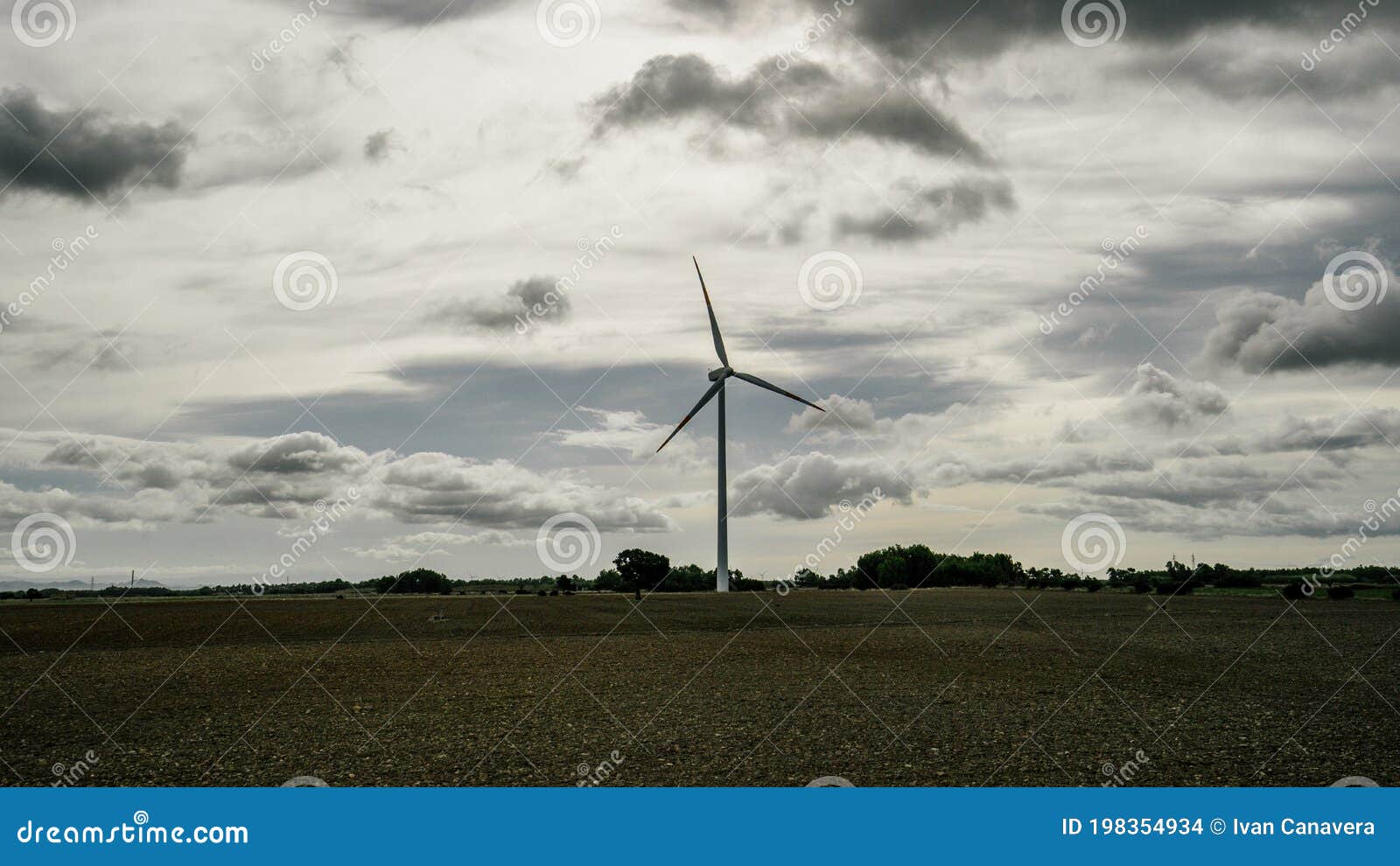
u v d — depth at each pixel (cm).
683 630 4056
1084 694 2116
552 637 3809
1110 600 6088
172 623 4878
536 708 2011
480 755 1587
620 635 3850
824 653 3025
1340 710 1883
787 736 1697
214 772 1502
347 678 2541
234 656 3180
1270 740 1623
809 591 7519
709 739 1675
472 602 6919
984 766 1480
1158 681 2317
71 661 3064
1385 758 1497
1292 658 2772
